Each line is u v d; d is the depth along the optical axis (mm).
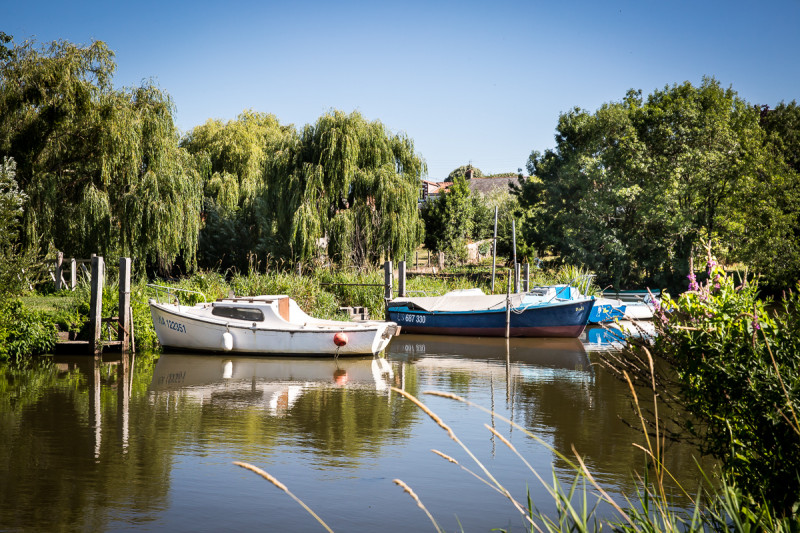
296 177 31594
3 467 7871
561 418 10617
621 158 41094
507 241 48625
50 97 24859
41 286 23922
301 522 6363
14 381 13273
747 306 4523
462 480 7629
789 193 34219
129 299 17094
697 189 38000
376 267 31484
